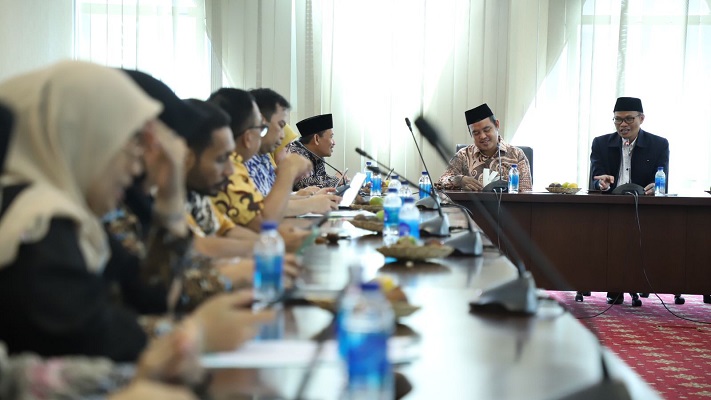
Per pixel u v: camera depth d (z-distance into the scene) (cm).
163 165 186
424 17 743
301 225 358
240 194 328
